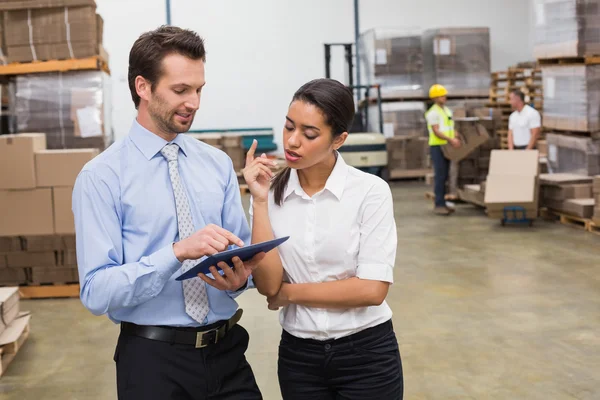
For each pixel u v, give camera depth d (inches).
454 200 405.4
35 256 222.2
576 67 316.5
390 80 498.9
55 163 216.5
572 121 323.9
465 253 271.6
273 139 538.9
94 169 71.1
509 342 172.7
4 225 218.8
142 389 72.6
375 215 76.0
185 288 73.5
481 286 224.7
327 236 76.3
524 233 305.3
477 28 504.1
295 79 538.9
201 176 76.2
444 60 503.5
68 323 199.5
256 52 533.0
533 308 199.9
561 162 343.6
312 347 77.9
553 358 161.0
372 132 515.2
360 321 77.2
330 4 536.1
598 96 312.0
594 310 196.5
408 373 154.7
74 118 262.5
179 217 73.0
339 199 76.0
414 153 495.5
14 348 172.1
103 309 68.4
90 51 252.5
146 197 72.4
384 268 75.4
